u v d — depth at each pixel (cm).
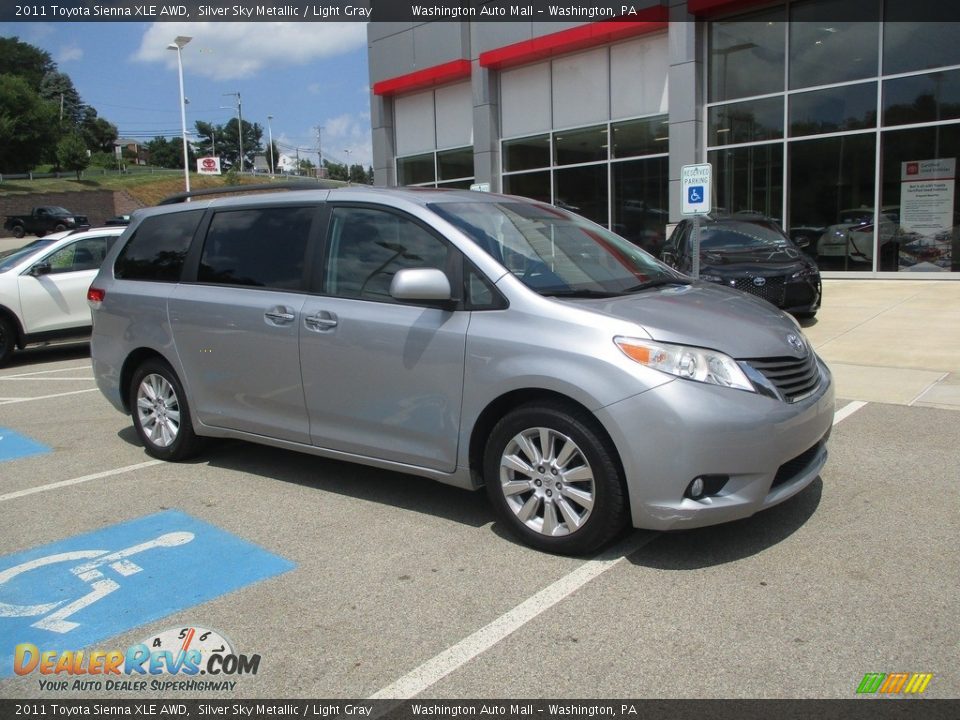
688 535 413
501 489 407
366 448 457
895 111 1457
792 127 1577
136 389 589
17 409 788
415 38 2144
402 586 369
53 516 473
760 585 356
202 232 548
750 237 1188
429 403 425
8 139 7138
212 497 499
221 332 516
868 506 445
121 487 524
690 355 365
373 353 442
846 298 1288
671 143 1692
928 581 354
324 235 480
